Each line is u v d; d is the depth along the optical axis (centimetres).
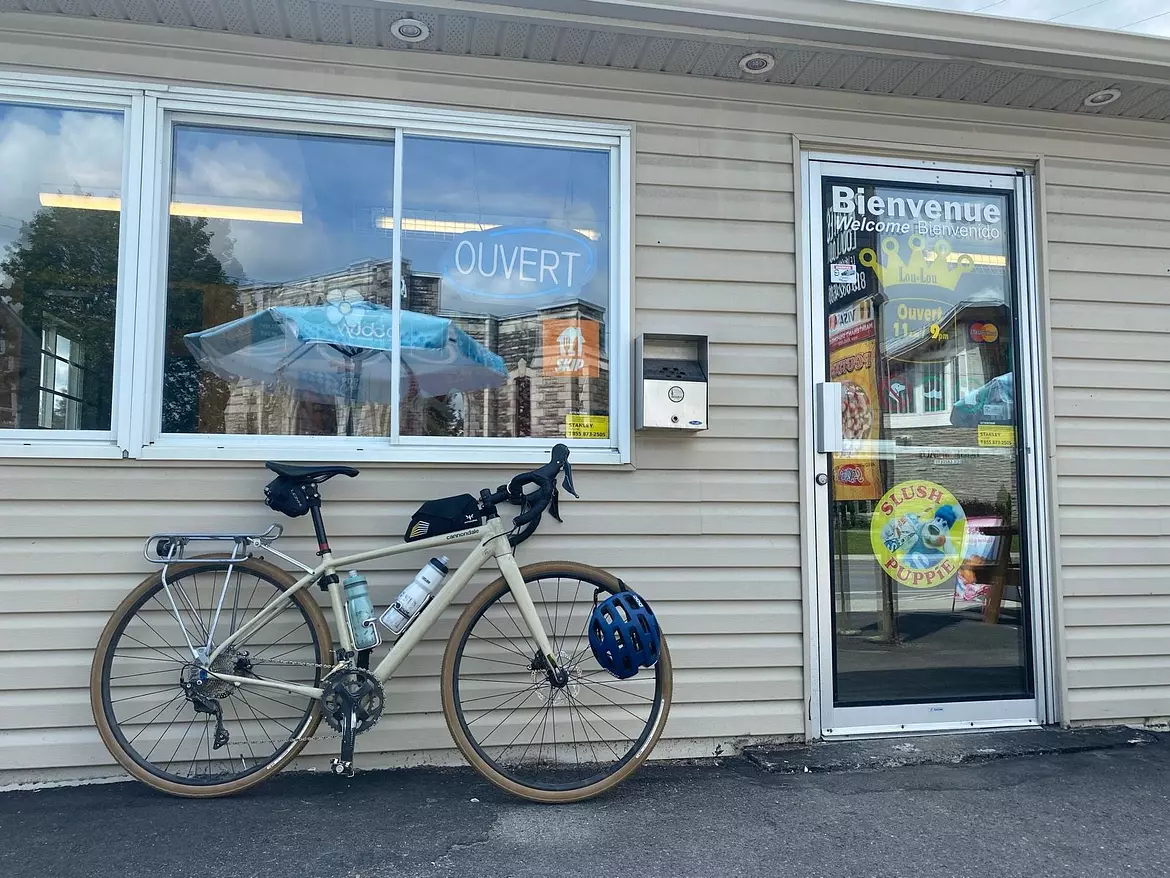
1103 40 301
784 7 279
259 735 274
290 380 293
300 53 287
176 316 287
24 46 273
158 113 279
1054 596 329
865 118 325
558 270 309
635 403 300
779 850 225
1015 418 337
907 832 237
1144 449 340
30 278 278
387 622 258
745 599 304
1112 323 341
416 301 302
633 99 308
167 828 234
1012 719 325
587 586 293
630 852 223
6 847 221
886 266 331
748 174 315
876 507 324
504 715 288
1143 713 331
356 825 238
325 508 282
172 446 276
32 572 265
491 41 288
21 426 275
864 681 317
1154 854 226
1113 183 345
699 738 298
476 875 210
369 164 300
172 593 271
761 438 309
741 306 312
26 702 264
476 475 291
